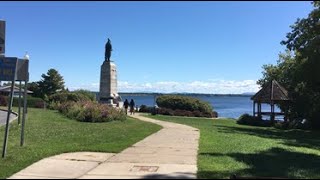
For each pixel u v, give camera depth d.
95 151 14.29
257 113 43.00
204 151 14.83
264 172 11.46
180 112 48.25
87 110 29.69
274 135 27.84
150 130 22.95
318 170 12.60
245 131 29.16
